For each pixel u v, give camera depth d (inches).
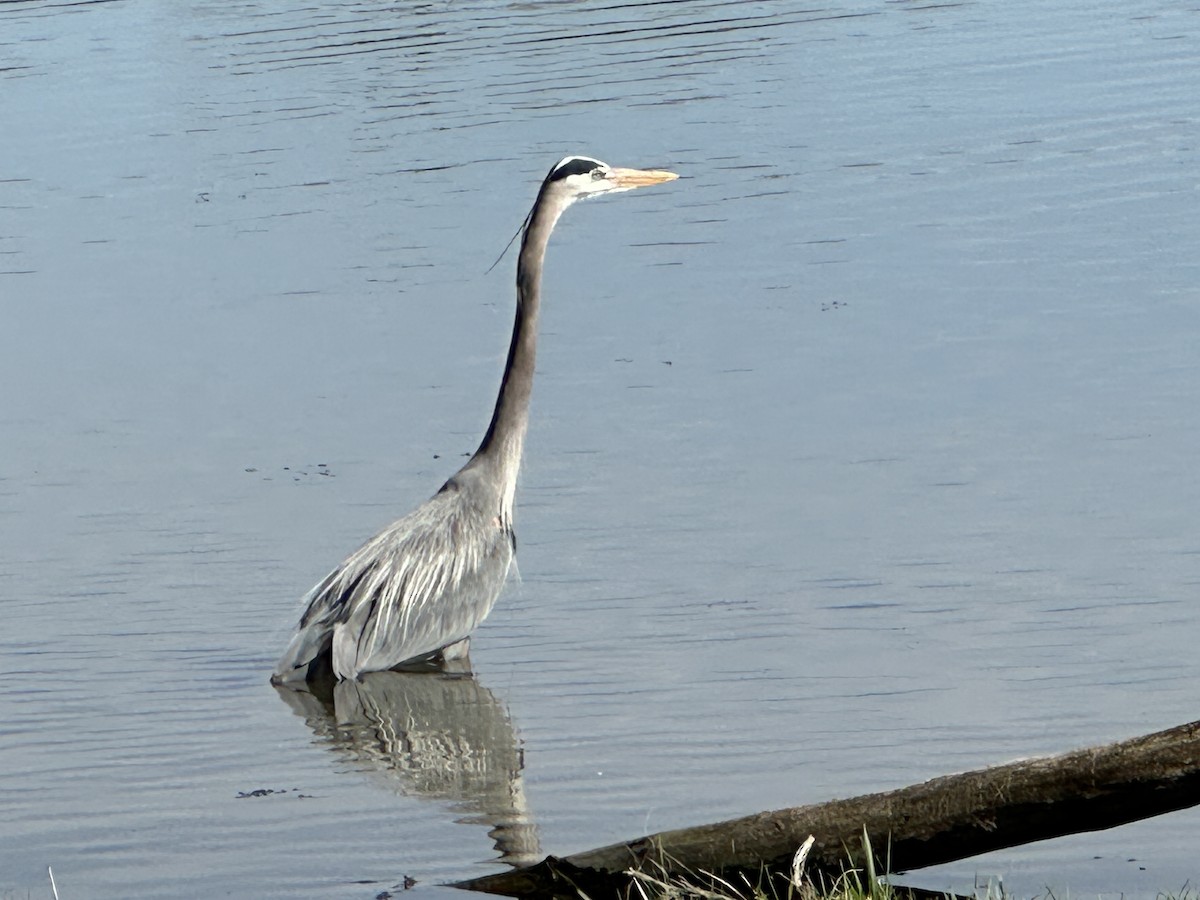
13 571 528.1
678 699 428.1
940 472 563.2
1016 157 905.5
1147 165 874.8
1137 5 1246.3
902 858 308.0
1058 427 591.8
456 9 1363.2
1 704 447.8
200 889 346.0
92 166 982.4
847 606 477.4
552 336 708.0
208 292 782.5
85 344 727.7
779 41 1197.7
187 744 424.8
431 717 437.4
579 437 609.6
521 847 358.9
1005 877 332.8
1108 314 689.6
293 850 363.9
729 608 481.4
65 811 387.2
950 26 1214.9
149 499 579.8
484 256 810.8
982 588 482.9
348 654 468.1
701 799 374.9
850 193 864.3
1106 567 490.6
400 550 485.7
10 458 615.8
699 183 898.1
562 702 435.2
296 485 585.9
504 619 493.0
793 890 308.8
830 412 617.3
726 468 577.3
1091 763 290.7
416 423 634.8
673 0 1360.7
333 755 418.9
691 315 721.0
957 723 405.1
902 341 678.5
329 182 931.3
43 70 1198.9
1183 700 411.2
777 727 409.4
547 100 1070.4
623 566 514.9
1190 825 355.9
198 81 1154.0
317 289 778.8
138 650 480.1
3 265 831.1
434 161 957.8
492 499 502.6
